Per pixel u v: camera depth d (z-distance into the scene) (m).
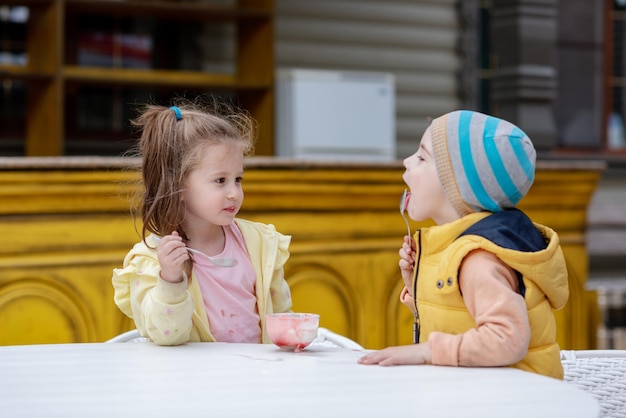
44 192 3.27
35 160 3.24
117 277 1.93
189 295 1.81
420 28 7.48
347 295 3.80
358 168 3.77
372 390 1.38
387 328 3.89
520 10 7.11
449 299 1.64
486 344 1.53
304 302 3.71
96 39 6.60
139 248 1.93
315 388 1.39
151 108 2.03
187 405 1.29
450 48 7.62
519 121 7.18
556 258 1.63
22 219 3.26
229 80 6.59
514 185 1.66
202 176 1.92
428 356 1.58
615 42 8.21
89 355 1.68
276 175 3.63
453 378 1.46
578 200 4.23
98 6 6.15
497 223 1.63
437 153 1.70
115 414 1.24
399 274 3.90
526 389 1.39
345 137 6.67
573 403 1.31
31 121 6.13
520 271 1.59
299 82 6.52
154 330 1.79
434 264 1.69
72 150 6.54
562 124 8.00
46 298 3.30
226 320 2.02
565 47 8.02
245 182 3.59
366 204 3.83
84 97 6.57
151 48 6.75
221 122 1.97
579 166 4.14
